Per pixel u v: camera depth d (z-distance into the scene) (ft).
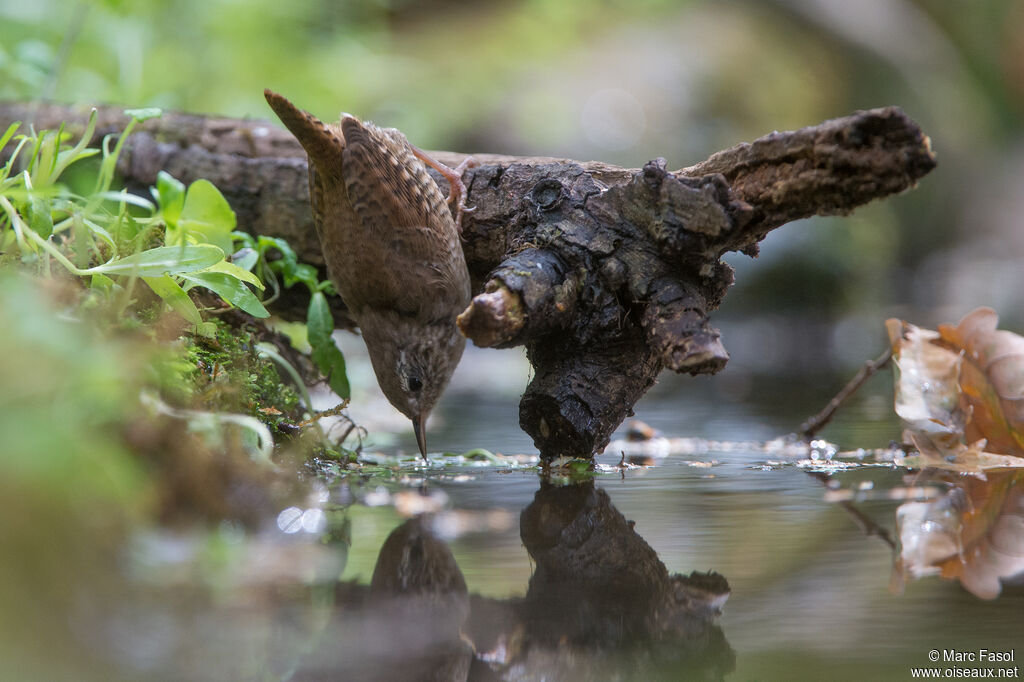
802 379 47.83
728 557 15.34
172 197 21.97
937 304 79.46
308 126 24.72
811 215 21.22
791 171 20.67
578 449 23.50
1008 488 20.74
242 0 63.10
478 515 18.44
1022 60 120.06
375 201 25.71
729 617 12.75
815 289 78.23
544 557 15.35
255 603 12.85
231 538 15.75
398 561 15.02
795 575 14.39
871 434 30.19
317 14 74.49
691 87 89.81
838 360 54.95
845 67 98.84
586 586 13.99
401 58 86.89
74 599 12.00
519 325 21.36
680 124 86.69
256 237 29.01
